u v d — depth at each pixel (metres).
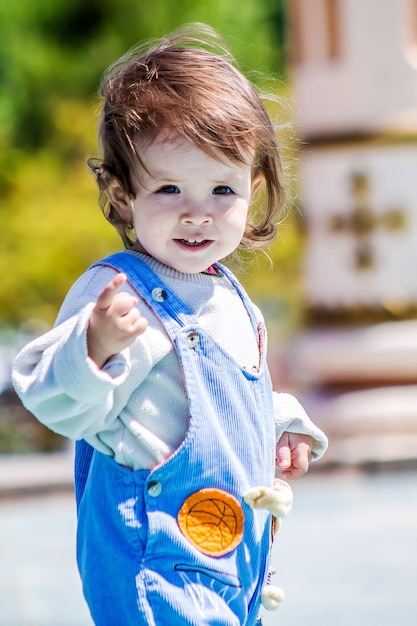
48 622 6.29
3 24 31.39
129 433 4.00
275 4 34.47
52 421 3.90
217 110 4.17
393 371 13.09
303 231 13.51
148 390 4.04
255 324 4.45
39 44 31.14
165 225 4.14
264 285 22.75
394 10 13.03
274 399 4.60
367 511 9.52
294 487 10.95
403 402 12.81
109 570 3.94
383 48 13.09
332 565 7.57
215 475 4.03
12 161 24.91
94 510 4.04
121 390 3.97
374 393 12.98
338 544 8.22
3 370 20.83
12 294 23.55
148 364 4.02
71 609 6.61
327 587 7.00
